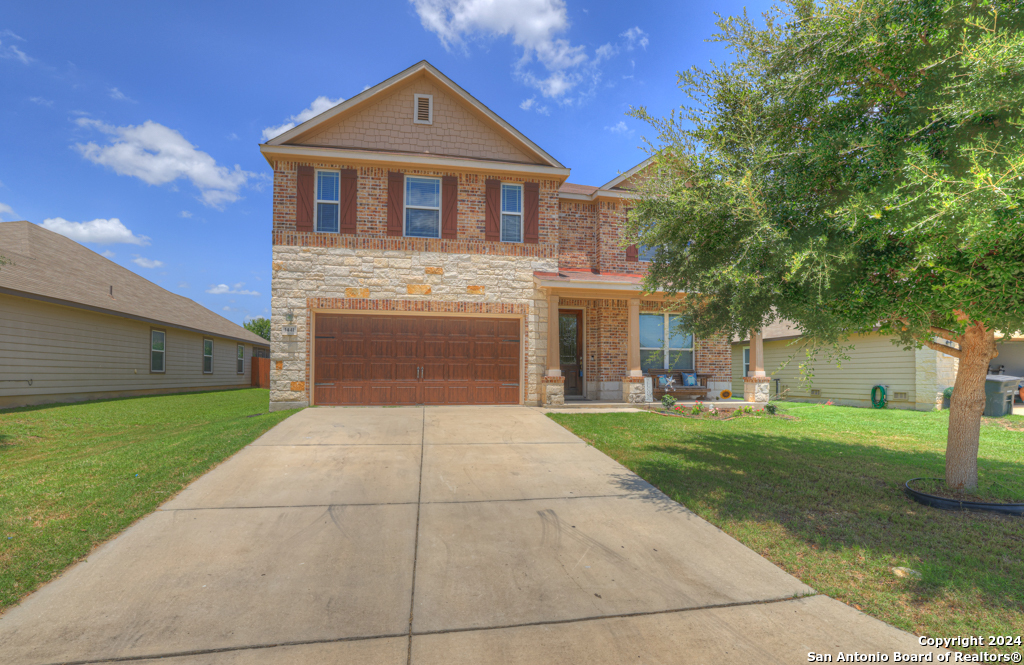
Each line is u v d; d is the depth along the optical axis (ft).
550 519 16.48
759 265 16.57
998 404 41.06
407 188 41.52
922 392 48.62
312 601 11.24
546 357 42.55
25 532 14.29
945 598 11.36
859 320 15.76
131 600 11.12
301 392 38.99
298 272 39.27
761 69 17.34
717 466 22.86
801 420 38.55
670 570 12.95
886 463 23.66
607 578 12.51
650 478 20.83
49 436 30.83
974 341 17.95
